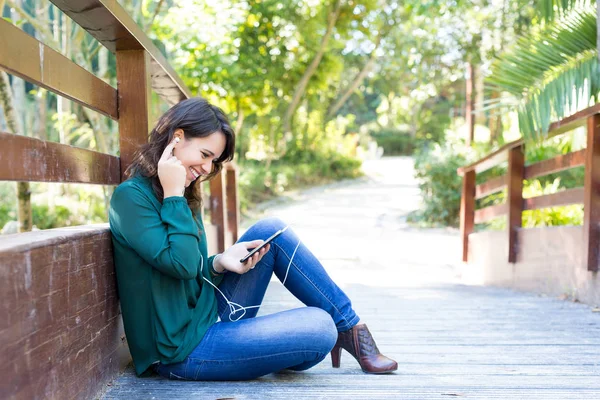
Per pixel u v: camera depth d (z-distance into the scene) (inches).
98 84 73.5
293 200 555.5
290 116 626.8
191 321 69.4
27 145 52.2
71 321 54.9
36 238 50.0
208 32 339.0
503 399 65.5
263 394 65.8
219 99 434.9
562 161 155.2
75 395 55.9
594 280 131.9
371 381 72.2
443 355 87.7
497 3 377.7
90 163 69.5
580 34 141.1
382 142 1131.9
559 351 89.8
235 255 76.7
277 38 504.7
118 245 66.6
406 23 597.3
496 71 162.9
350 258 287.0
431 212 409.7
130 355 77.5
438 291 173.9
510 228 186.4
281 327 68.4
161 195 67.5
